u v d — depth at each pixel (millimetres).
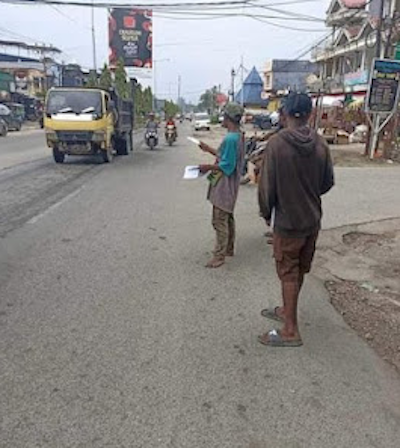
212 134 40156
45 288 4730
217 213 5375
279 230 3588
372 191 11133
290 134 3406
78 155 16844
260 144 10828
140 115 57906
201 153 21125
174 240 6531
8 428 2719
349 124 30188
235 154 5242
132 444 2617
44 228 6992
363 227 7656
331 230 7422
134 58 54406
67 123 14664
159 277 5117
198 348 3648
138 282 4957
